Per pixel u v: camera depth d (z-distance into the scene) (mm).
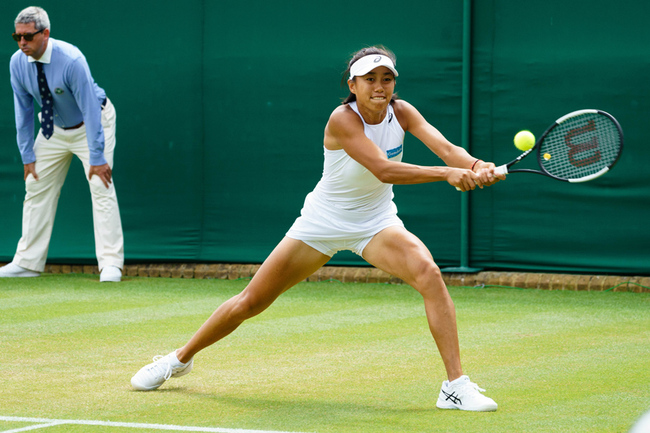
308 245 9289
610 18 18234
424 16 19406
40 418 8438
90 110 19188
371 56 8656
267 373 10609
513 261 19266
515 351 11977
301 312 15695
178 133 21328
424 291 8781
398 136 9203
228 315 9406
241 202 21031
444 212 19641
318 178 20469
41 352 12094
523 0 18734
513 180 19078
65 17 21812
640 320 14656
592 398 9188
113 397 9375
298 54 20391
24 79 19375
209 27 20953
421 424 8117
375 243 9102
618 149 9000
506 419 8281
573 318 14898
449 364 8727
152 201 21609
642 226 18266
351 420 8297
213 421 8289
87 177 20203
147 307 16453
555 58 18625
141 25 21375
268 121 20703
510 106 18984
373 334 13414
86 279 20797
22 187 22312
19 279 20641
